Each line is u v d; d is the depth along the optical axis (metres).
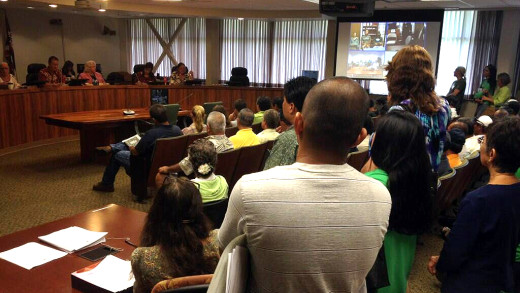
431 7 7.86
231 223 0.85
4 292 1.45
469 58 8.34
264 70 10.73
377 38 8.67
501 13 7.90
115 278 1.52
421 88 1.60
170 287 1.14
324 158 0.85
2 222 3.66
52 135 6.96
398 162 1.29
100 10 7.58
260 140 3.98
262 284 0.84
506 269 1.44
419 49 1.63
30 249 1.76
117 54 12.15
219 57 10.95
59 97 6.84
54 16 10.43
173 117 6.51
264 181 0.82
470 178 3.68
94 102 7.34
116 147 4.54
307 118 0.85
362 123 0.86
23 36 9.90
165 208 1.41
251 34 10.67
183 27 11.37
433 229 3.63
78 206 4.12
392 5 7.74
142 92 7.99
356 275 0.85
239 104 5.81
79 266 1.65
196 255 1.41
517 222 1.43
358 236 0.82
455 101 6.98
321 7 5.95
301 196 0.80
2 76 6.73
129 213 2.22
